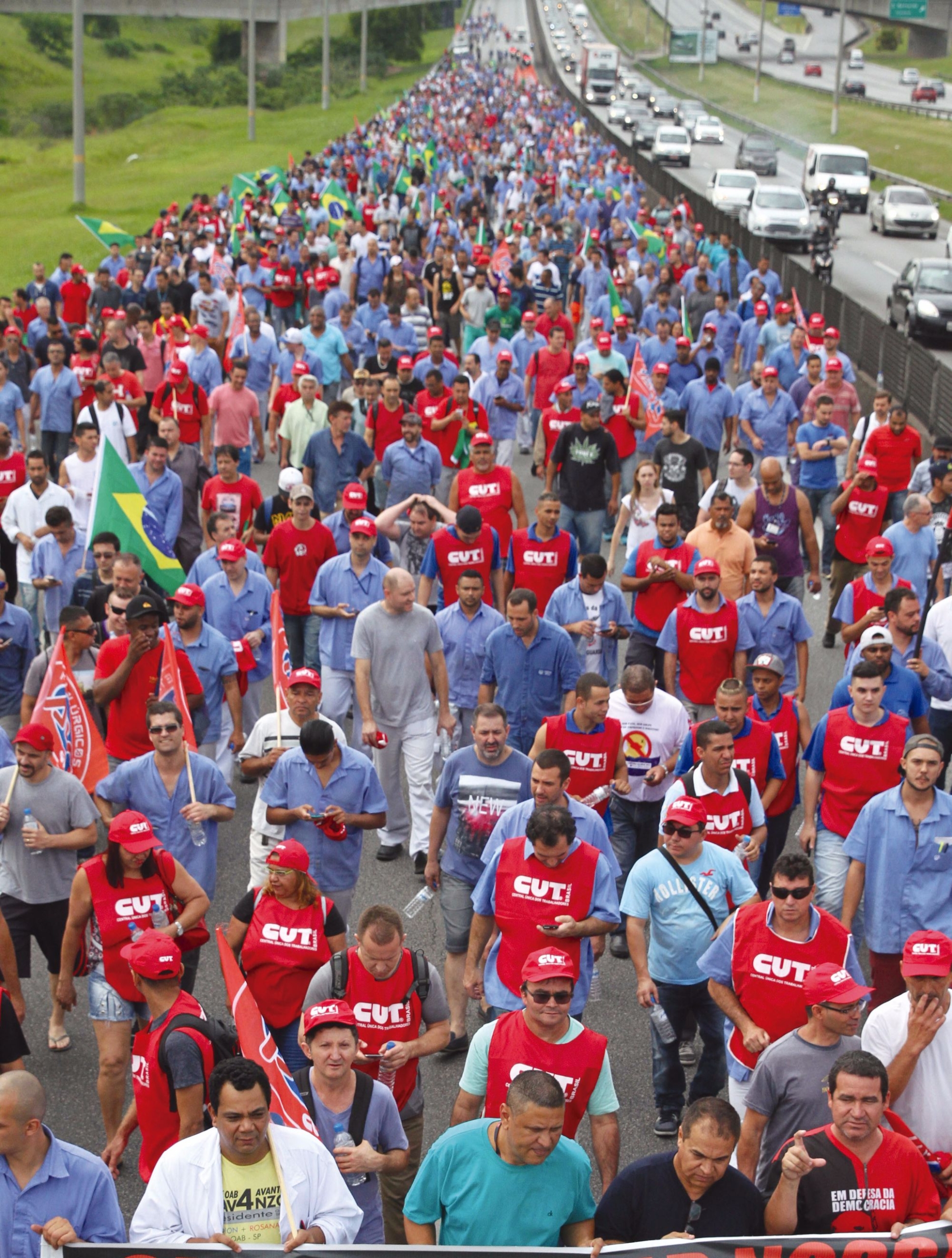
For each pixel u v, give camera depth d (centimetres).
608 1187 533
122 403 1700
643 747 921
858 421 1830
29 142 8412
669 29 13338
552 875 705
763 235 4409
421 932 963
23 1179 516
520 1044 593
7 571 1420
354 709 1280
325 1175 531
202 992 891
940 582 1227
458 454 1602
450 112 7975
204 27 13062
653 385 1716
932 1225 509
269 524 1339
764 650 1078
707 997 733
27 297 2609
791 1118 588
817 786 886
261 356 2114
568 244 3111
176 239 3319
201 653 1051
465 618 1093
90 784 939
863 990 574
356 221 3288
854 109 9262
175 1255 504
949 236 4350
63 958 728
